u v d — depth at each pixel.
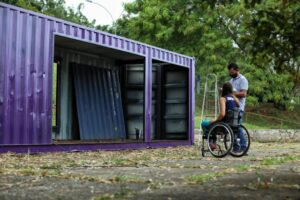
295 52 3.53
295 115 37.66
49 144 11.12
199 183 4.78
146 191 4.18
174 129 17.77
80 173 6.02
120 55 16.42
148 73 15.22
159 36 33.44
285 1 3.40
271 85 33.66
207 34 32.88
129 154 11.11
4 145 10.15
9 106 10.38
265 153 11.48
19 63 10.59
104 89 16.61
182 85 17.70
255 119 35.34
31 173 5.82
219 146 9.73
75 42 13.97
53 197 3.85
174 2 33.56
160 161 8.43
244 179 5.17
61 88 15.07
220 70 32.56
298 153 11.39
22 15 10.66
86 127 15.48
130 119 17.44
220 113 9.84
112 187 4.51
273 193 4.06
